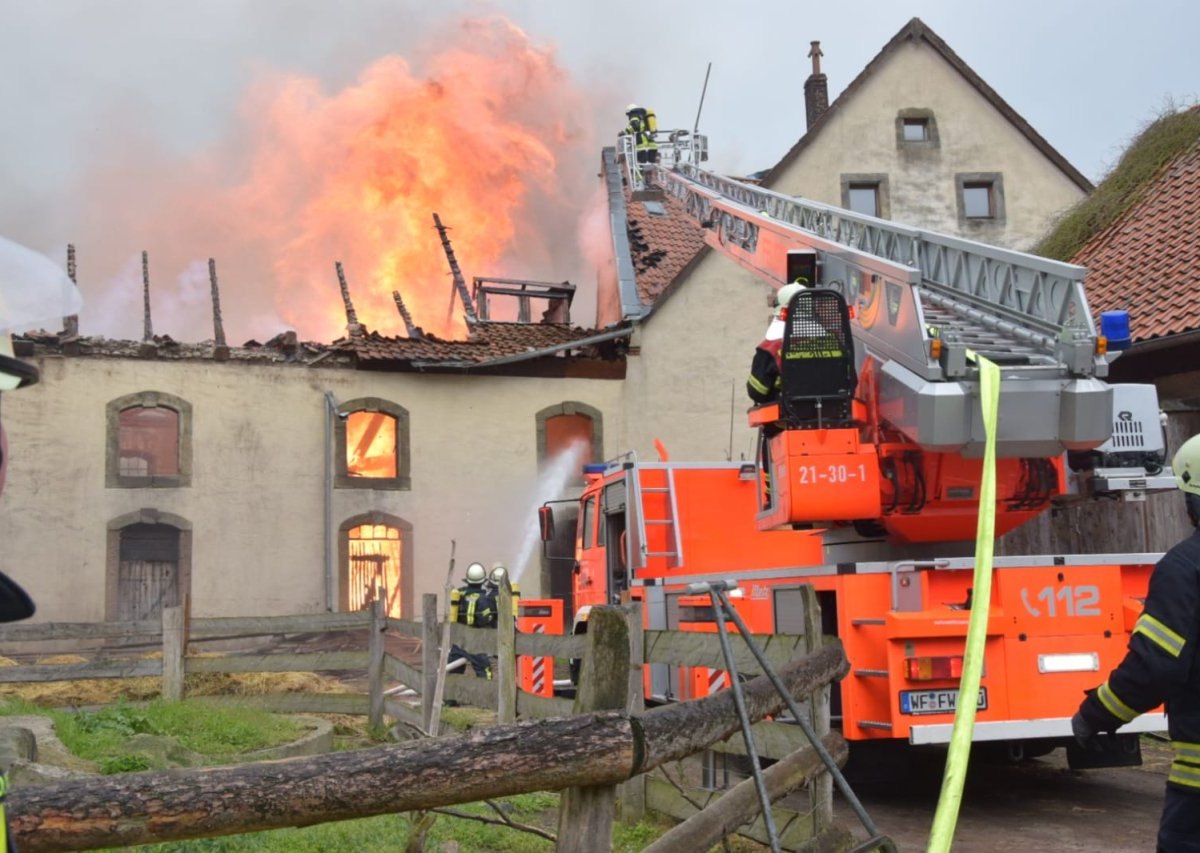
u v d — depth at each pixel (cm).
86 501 2061
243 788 221
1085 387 700
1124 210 1650
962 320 797
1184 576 345
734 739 577
